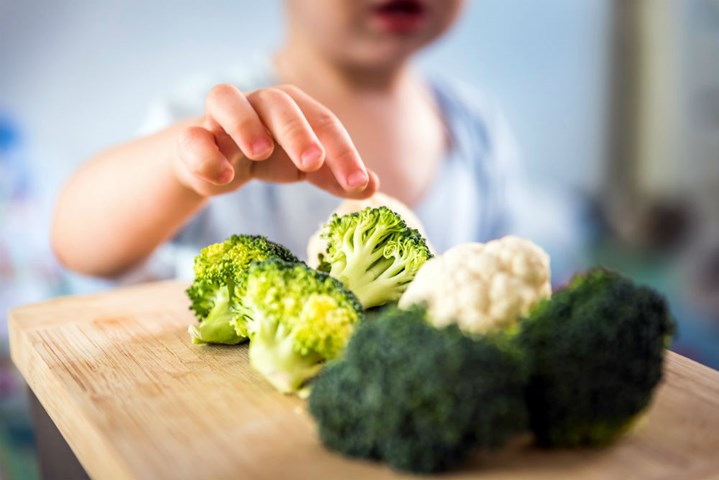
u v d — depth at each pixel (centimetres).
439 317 29
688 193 86
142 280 60
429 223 78
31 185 68
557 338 26
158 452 26
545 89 83
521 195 85
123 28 67
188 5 69
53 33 65
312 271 31
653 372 27
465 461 26
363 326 26
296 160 35
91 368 33
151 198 48
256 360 31
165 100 70
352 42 69
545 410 26
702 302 86
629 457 26
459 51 79
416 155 76
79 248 54
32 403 41
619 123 85
